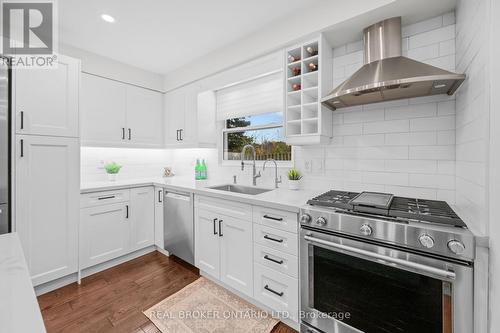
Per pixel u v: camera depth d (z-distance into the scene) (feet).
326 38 6.21
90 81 8.52
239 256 6.18
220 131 9.98
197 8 6.13
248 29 7.14
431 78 4.09
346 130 6.48
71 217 6.85
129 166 10.65
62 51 7.82
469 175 3.92
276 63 7.04
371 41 5.56
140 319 5.49
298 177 7.14
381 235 3.88
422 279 3.67
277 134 8.29
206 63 8.86
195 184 8.46
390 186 5.79
